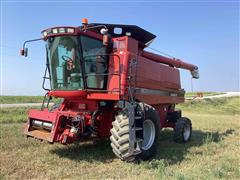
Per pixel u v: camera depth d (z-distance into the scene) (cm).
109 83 733
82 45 704
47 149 752
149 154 701
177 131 941
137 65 768
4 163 609
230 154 760
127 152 636
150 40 887
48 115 682
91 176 548
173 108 1080
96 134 720
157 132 740
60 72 746
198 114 2592
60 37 721
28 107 2044
